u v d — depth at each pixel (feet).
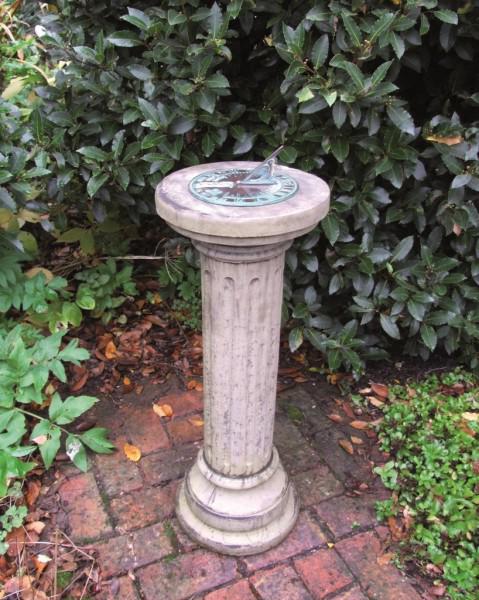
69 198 9.78
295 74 6.94
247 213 4.96
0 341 8.09
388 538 6.82
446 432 8.14
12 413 7.48
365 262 8.27
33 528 6.85
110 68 8.16
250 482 6.61
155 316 10.85
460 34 7.37
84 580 6.36
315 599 6.18
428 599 6.16
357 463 7.91
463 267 8.93
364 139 7.56
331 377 9.50
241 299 5.54
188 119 7.71
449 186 8.43
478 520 6.79
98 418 8.61
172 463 7.89
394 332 8.46
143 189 9.24
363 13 6.86
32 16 12.69
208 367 6.14
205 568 6.51
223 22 7.00
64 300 10.43
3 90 11.35
